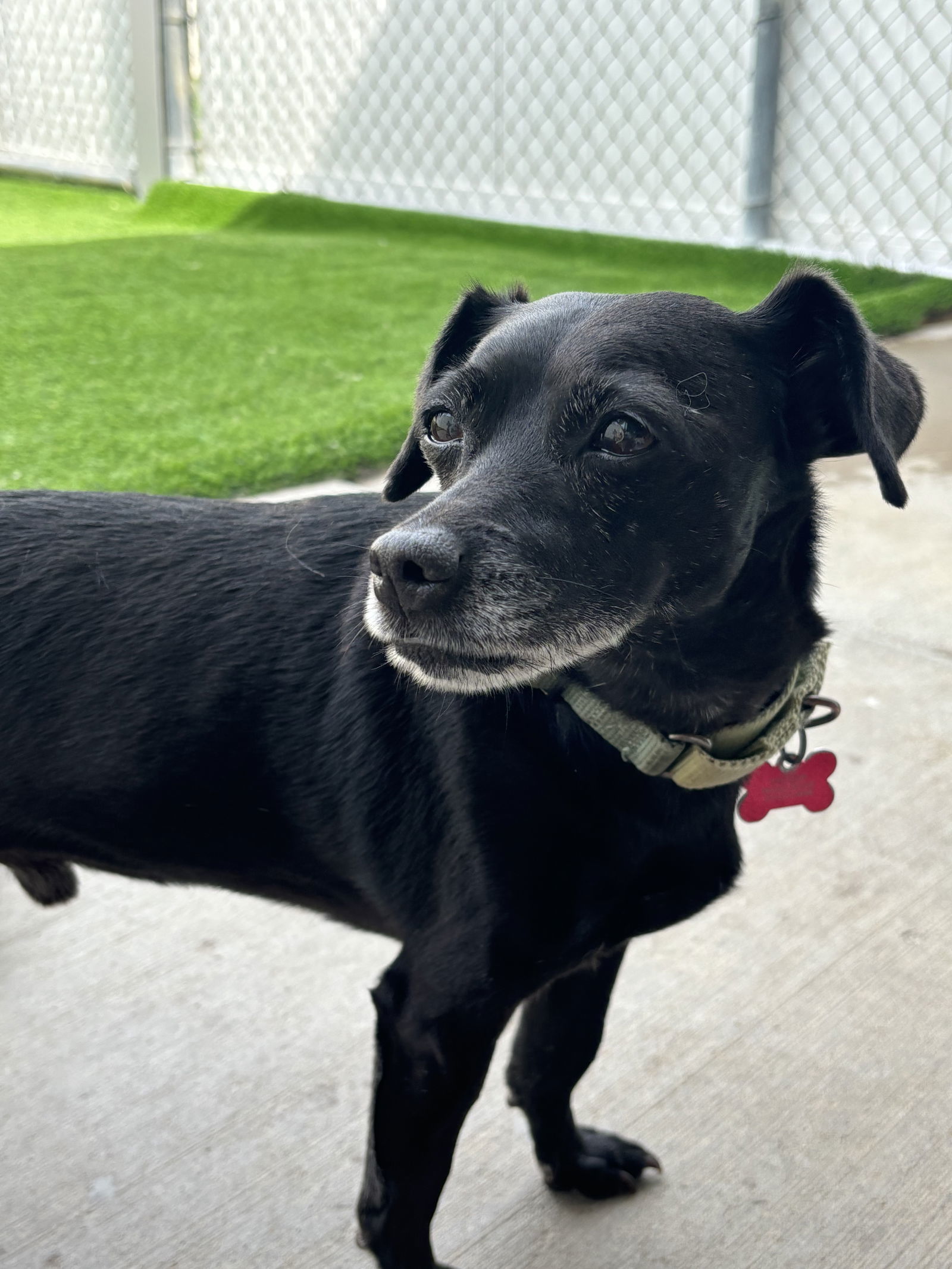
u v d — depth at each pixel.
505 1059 0.47
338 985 0.49
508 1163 0.43
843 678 0.69
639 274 1.55
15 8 2.19
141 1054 0.46
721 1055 0.46
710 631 0.35
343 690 0.37
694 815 0.36
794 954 0.51
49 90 2.21
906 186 1.47
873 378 0.35
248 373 1.15
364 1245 0.37
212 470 0.90
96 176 2.21
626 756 0.34
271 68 1.96
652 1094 0.45
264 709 0.37
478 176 1.82
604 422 0.33
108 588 0.39
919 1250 0.39
